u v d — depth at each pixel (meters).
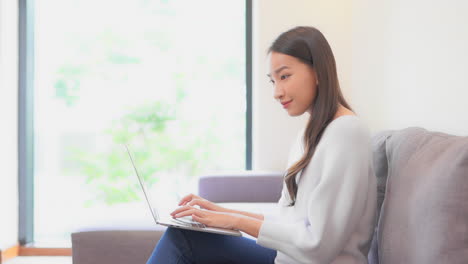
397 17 1.70
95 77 2.96
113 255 1.46
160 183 3.10
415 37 1.51
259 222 0.96
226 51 2.88
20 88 2.57
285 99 1.02
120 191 3.06
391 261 0.92
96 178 3.01
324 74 0.98
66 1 2.84
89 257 1.47
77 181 2.92
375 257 1.14
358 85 2.30
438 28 1.31
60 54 2.85
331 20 2.48
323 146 0.93
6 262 2.37
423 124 1.44
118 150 3.05
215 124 2.96
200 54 2.93
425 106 1.42
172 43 2.96
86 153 2.96
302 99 1.01
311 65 0.99
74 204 2.90
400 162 1.01
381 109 1.92
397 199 0.95
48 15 2.77
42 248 2.51
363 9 2.19
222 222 0.97
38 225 2.76
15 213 2.53
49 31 2.77
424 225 0.82
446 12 1.26
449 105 1.24
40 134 2.76
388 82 1.82
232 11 2.81
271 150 2.52
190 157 3.05
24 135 2.58
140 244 1.46
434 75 1.35
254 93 2.61
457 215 0.77
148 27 2.97
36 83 2.70
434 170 0.84
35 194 2.72
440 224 0.78
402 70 1.65
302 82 0.99
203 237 1.07
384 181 1.17
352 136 0.90
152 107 3.02
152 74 3.00
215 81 2.92
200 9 2.91
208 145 3.00
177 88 2.99
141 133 3.07
